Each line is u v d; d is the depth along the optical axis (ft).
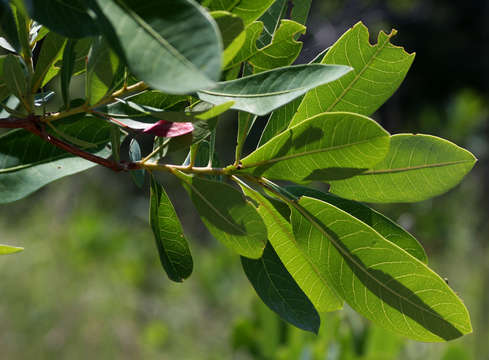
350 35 1.69
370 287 1.66
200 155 1.75
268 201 1.69
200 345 9.25
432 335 1.64
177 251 1.74
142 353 9.23
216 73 1.25
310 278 1.74
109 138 1.77
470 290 8.42
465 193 9.14
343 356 4.24
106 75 1.49
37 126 1.58
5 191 1.73
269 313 4.51
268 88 1.50
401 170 1.69
